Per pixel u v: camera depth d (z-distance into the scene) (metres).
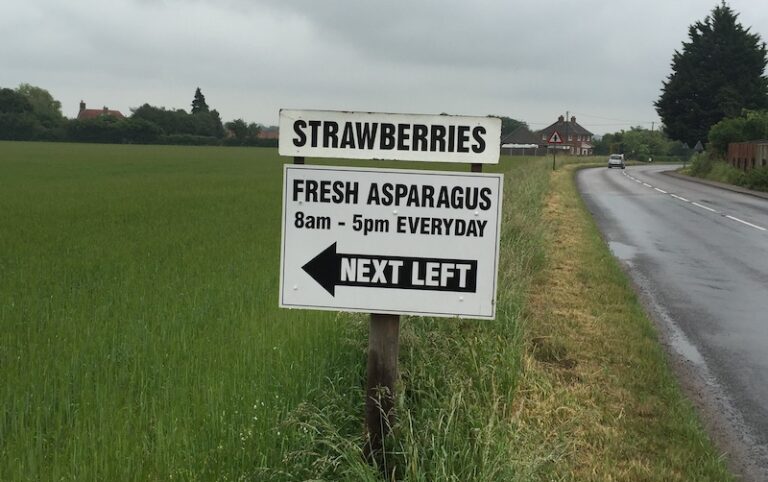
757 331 8.38
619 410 5.48
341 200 3.89
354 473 3.73
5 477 3.74
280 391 4.61
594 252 13.13
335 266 3.92
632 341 7.26
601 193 32.59
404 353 5.27
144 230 13.13
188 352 5.51
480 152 3.83
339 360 5.26
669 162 111.00
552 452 4.13
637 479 4.45
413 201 3.86
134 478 3.68
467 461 3.81
